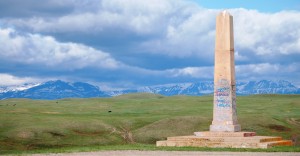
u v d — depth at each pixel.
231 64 60.62
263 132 89.38
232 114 60.34
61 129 86.88
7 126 88.69
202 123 93.69
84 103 182.50
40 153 52.28
